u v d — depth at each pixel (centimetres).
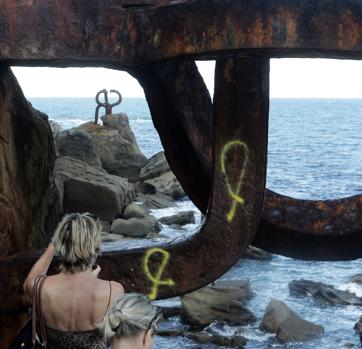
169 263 474
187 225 1961
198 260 473
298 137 7488
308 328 1088
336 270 1488
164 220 1967
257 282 1394
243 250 471
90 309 341
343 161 4631
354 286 1377
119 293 347
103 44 452
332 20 416
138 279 474
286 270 1480
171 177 2497
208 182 565
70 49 452
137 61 452
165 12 440
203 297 1134
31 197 623
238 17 421
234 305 1135
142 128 8850
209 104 544
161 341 1053
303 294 1298
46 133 684
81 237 343
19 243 543
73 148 2281
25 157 610
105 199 1839
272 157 4897
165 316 1132
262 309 1205
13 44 448
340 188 3312
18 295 475
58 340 343
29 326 353
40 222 671
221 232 469
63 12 449
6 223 515
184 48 435
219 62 457
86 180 1836
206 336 1060
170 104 538
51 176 730
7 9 445
